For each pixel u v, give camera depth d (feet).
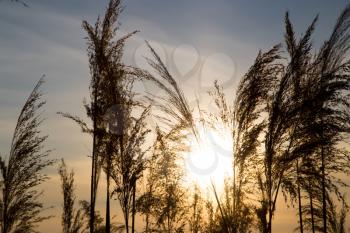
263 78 19.76
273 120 19.67
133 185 26.81
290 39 21.70
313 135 19.94
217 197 20.07
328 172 26.11
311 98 19.39
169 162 26.17
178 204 29.91
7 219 40.47
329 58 20.48
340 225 34.45
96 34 31.89
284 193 20.67
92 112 30.01
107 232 28.14
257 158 20.13
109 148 27.43
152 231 30.63
